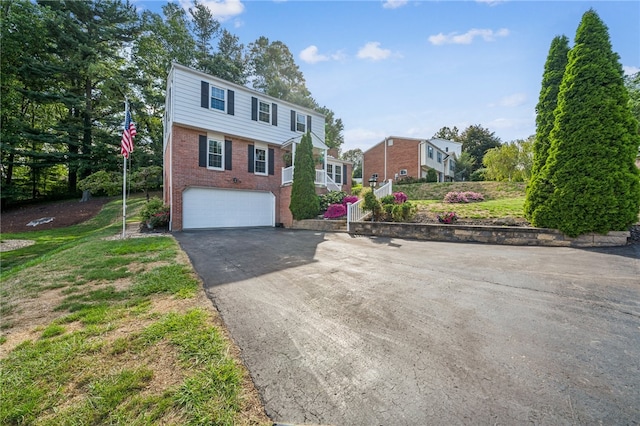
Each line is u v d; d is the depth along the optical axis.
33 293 3.53
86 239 9.06
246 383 1.84
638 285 3.60
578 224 6.21
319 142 15.60
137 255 5.74
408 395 1.72
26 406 1.62
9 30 17.39
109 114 21.86
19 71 18.16
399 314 2.92
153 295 3.45
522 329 2.54
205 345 2.27
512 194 14.36
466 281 3.99
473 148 39.88
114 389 1.75
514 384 1.80
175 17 22.62
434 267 4.84
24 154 19.11
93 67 18.75
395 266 4.99
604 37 6.34
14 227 15.12
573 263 4.76
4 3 17.56
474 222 8.33
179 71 11.73
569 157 6.41
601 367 1.96
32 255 8.70
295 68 29.53
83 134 20.97
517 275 4.19
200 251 6.51
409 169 24.89
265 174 14.61
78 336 2.41
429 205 11.02
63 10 19.34
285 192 14.33
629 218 5.93
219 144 13.06
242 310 3.04
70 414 1.56
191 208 12.12
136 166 20.55
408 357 2.13
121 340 2.33
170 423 1.50
